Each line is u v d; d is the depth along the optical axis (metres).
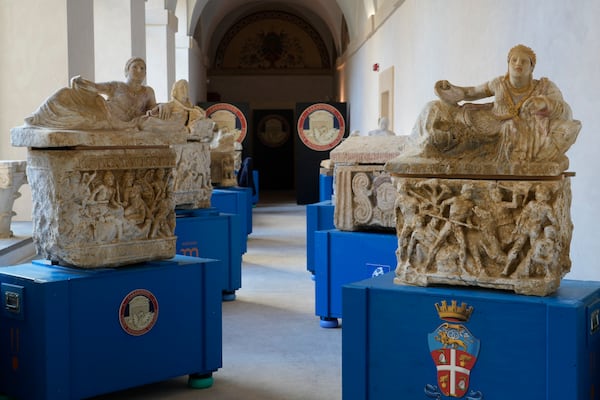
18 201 7.76
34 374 3.99
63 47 7.83
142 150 4.41
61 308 3.96
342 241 5.79
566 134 3.36
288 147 27.88
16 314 4.04
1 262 5.63
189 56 19.19
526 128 3.42
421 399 3.49
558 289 3.51
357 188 5.75
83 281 4.05
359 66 19.64
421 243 3.58
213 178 10.78
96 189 4.21
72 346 4.02
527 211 3.36
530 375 3.27
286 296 7.44
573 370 3.16
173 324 4.45
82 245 4.18
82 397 4.07
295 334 5.89
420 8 11.36
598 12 5.14
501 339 3.32
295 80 27.84
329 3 24.27
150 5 14.45
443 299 3.41
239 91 27.80
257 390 4.57
